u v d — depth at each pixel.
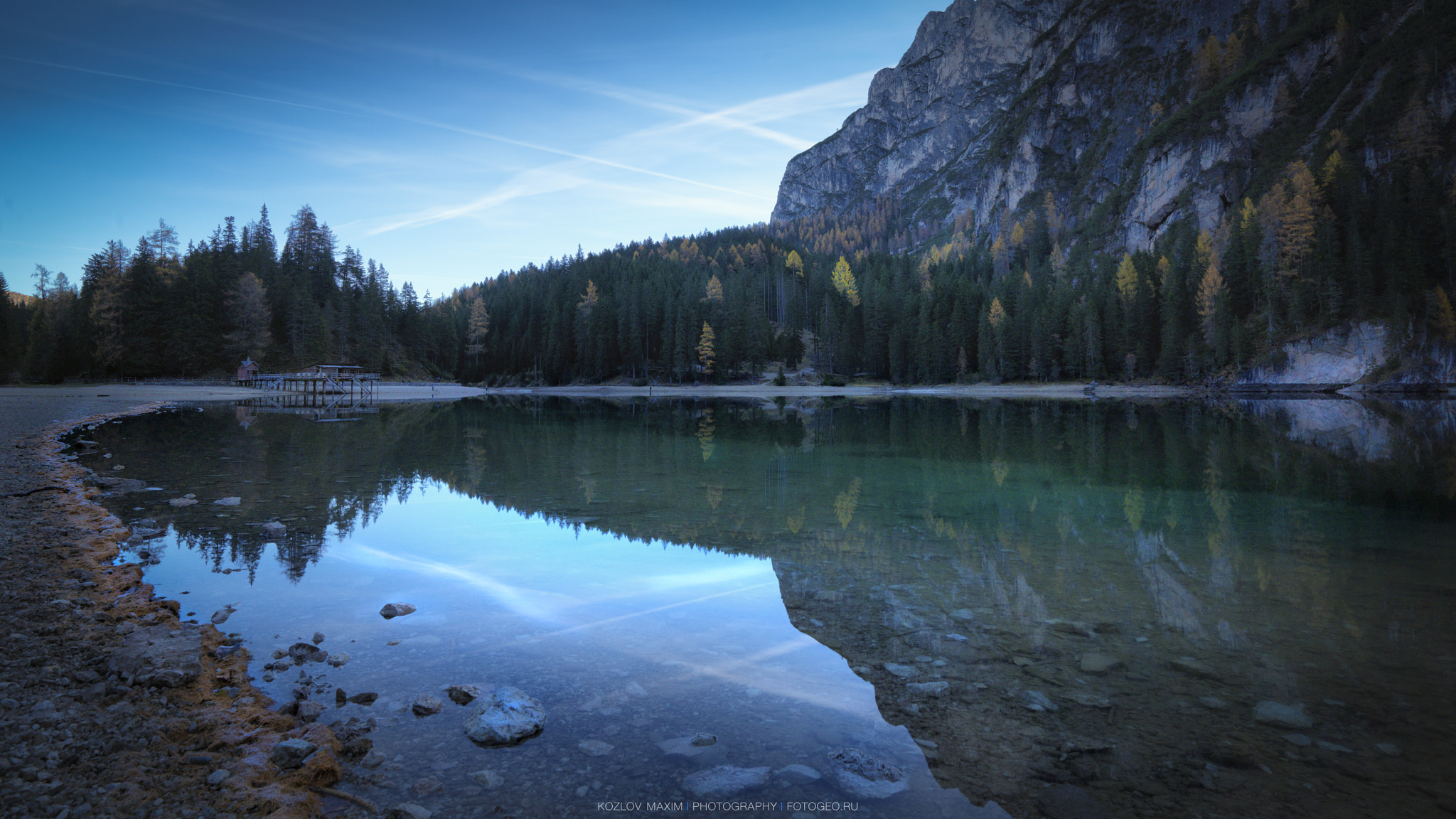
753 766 3.59
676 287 118.81
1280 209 96.56
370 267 114.75
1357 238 78.69
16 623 5.21
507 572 7.62
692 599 6.66
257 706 4.20
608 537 9.34
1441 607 6.17
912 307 104.12
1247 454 19.44
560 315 115.88
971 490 13.25
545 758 3.70
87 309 80.62
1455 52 106.31
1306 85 138.88
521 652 5.31
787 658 5.15
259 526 9.68
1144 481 14.29
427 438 24.47
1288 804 3.16
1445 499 11.96
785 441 24.03
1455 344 70.06
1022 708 4.27
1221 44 182.75
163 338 79.75
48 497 10.78
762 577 7.39
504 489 13.20
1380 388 71.00
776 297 136.88
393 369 104.81
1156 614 6.08
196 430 25.55
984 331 95.75
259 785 3.25
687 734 3.98
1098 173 190.88
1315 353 76.44
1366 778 3.39
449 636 5.67
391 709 4.30
